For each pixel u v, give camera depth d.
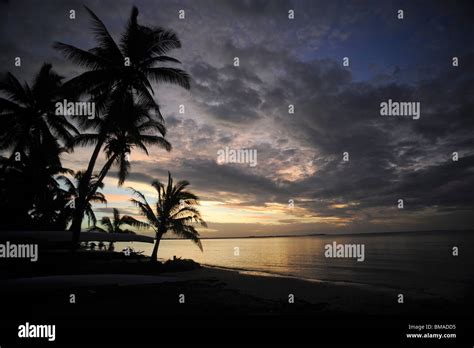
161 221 24.03
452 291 16.80
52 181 22.89
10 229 18.94
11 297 10.38
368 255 43.19
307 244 91.38
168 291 14.01
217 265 32.06
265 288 16.56
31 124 19.55
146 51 16.22
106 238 19.22
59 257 18.30
